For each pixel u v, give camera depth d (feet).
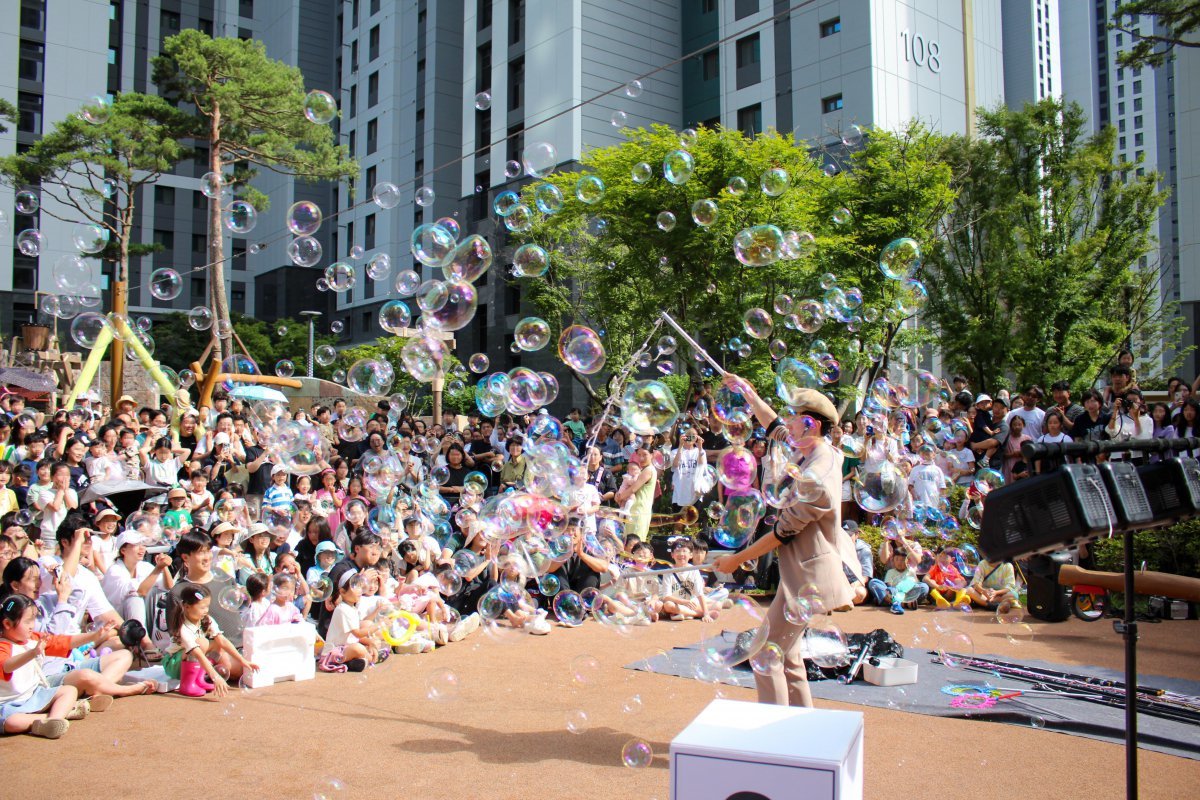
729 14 77.46
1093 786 9.91
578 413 38.83
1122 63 47.57
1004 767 10.53
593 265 51.67
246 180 59.93
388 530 21.88
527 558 17.28
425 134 102.99
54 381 49.49
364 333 111.65
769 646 10.28
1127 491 7.26
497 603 18.92
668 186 38.63
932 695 13.74
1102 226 48.88
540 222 51.62
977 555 23.49
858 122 66.80
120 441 24.39
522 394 17.47
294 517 21.95
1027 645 17.38
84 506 20.02
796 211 39.01
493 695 14.17
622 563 21.74
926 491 24.99
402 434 33.99
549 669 15.96
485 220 88.22
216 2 128.36
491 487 32.53
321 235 122.11
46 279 94.22
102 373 53.52
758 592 23.95
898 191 42.70
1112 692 13.43
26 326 57.00
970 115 73.36
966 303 50.26
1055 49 166.91
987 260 50.03
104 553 17.54
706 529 28.55
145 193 119.65
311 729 12.40
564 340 16.94
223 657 15.12
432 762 10.89
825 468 10.18
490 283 88.48
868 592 22.54
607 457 33.27
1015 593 21.25
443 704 13.66
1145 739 11.48
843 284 39.55
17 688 12.53
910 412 29.66
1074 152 50.88
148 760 11.12
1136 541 20.93
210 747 11.62
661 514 32.01
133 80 118.42
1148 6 45.57
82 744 11.81
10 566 13.20
